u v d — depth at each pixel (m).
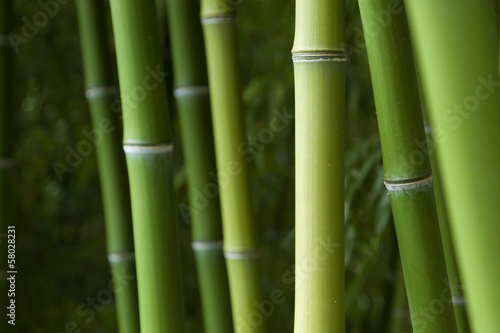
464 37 2.10
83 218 3.98
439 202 2.38
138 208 2.36
